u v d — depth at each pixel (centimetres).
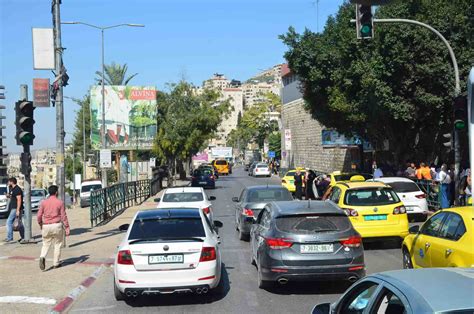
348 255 910
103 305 907
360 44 2484
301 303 884
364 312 390
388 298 369
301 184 2942
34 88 1631
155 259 859
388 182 1838
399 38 2305
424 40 2270
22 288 1022
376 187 1393
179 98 5091
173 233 905
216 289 952
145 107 5003
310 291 966
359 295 420
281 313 826
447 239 835
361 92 2534
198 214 968
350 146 3994
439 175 2031
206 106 5128
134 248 862
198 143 5303
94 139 4928
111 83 6091
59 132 1661
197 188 1809
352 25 2567
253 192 1652
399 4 2333
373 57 2398
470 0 2184
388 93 2359
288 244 915
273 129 9644
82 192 3931
